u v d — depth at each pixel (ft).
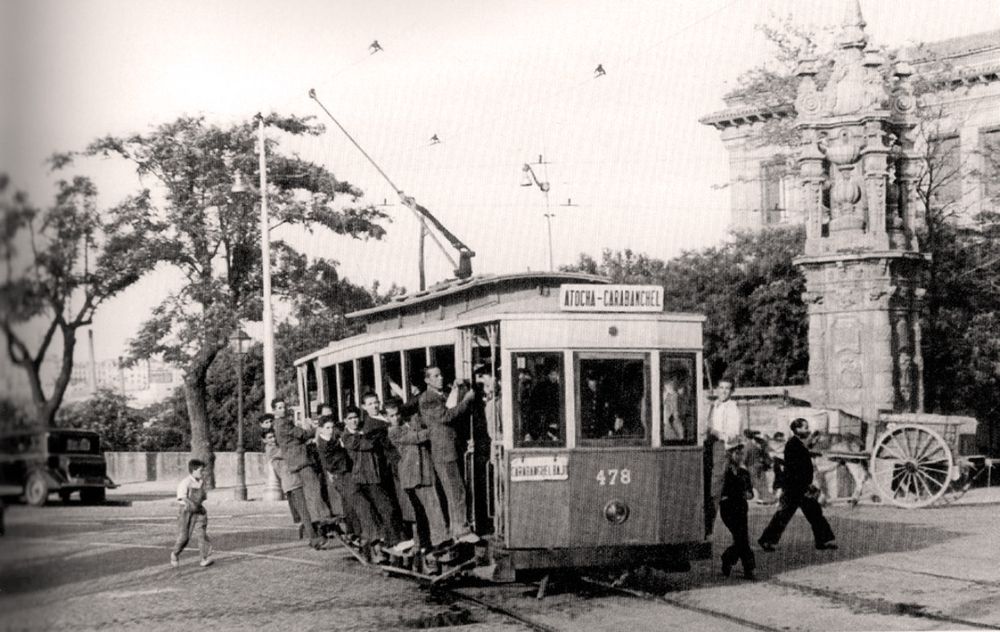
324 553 62.75
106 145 115.14
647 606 41.01
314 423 66.54
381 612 41.27
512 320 41.19
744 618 38.06
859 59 93.25
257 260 129.29
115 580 53.62
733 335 125.80
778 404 92.17
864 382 91.04
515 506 40.47
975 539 60.18
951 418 80.33
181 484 59.00
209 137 123.44
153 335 124.47
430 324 49.47
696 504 42.50
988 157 123.85
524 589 46.03
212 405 173.47
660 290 42.78
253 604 44.45
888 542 59.62
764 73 120.78
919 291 93.50
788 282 122.21
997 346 104.58
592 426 41.47
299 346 144.56
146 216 121.80
